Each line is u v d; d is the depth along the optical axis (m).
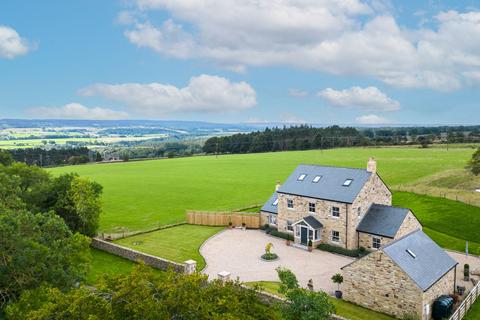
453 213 61.44
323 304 24.45
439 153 135.25
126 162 152.00
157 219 66.69
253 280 40.22
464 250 49.50
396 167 107.69
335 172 53.81
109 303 19.12
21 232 28.44
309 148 189.50
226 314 17.45
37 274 26.75
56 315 19.22
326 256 47.81
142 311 17.86
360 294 34.62
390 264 32.56
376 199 51.56
